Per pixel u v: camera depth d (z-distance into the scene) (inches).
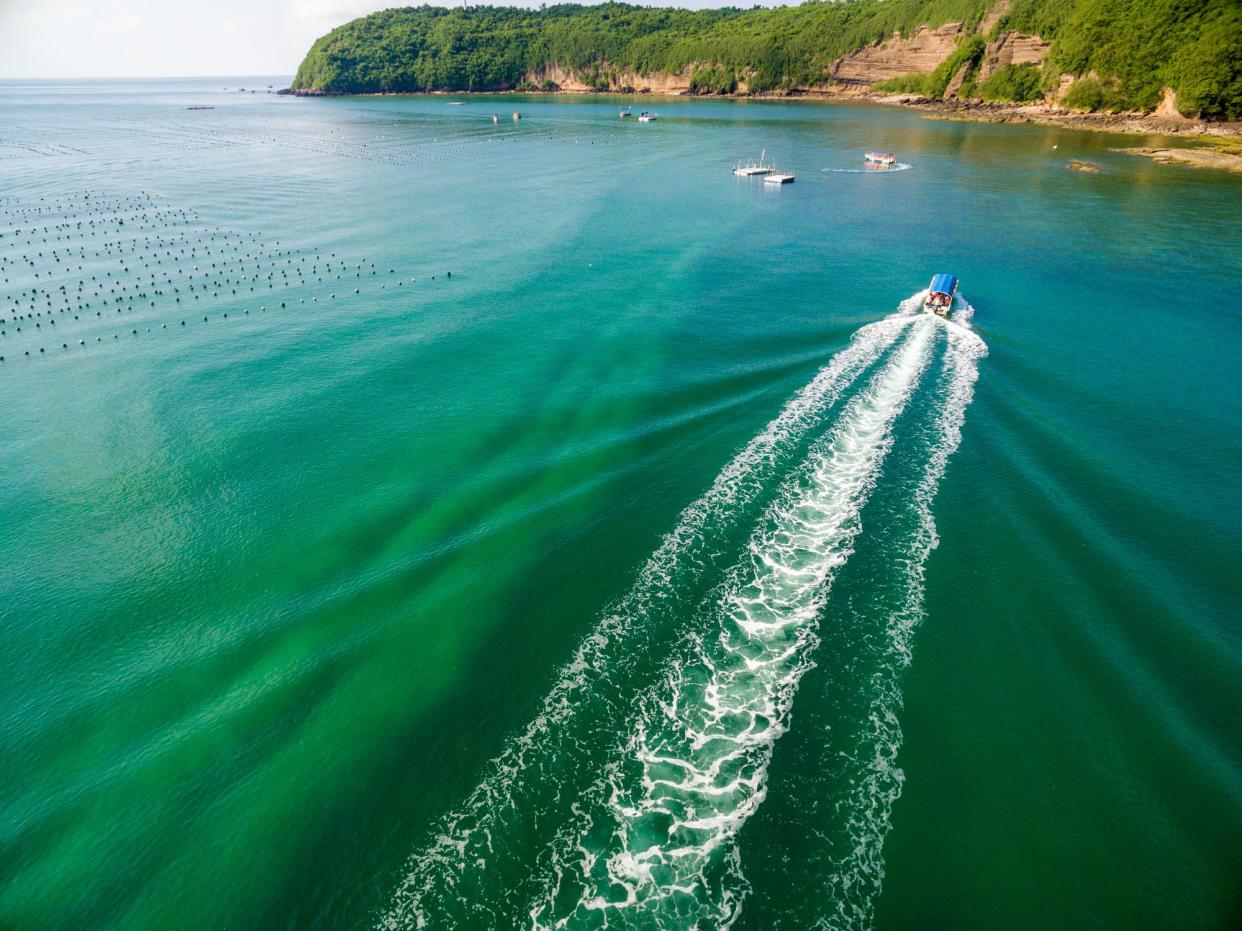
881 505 1423.5
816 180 4847.4
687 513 1413.6
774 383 1923.0
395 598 1229.1
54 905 815.7
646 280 2817.4
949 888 799.1
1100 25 7096.5
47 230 3690.9
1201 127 6141.7
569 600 1207.6
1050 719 986.1
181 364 2156.7
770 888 797.9
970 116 7800.2
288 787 925.8
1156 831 852.0
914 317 2335.1
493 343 2257.6
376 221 3875.5
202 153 6515.8
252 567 1320.1
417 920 781.3
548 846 845.8
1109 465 1534.2
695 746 956.6
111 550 1373.0
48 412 1882.4
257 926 787.4
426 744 973.2
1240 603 1171.9
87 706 1053.2
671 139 7022.6
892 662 1075.9
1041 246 3115.2
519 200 4370.1
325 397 1936.5
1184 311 2359.7
